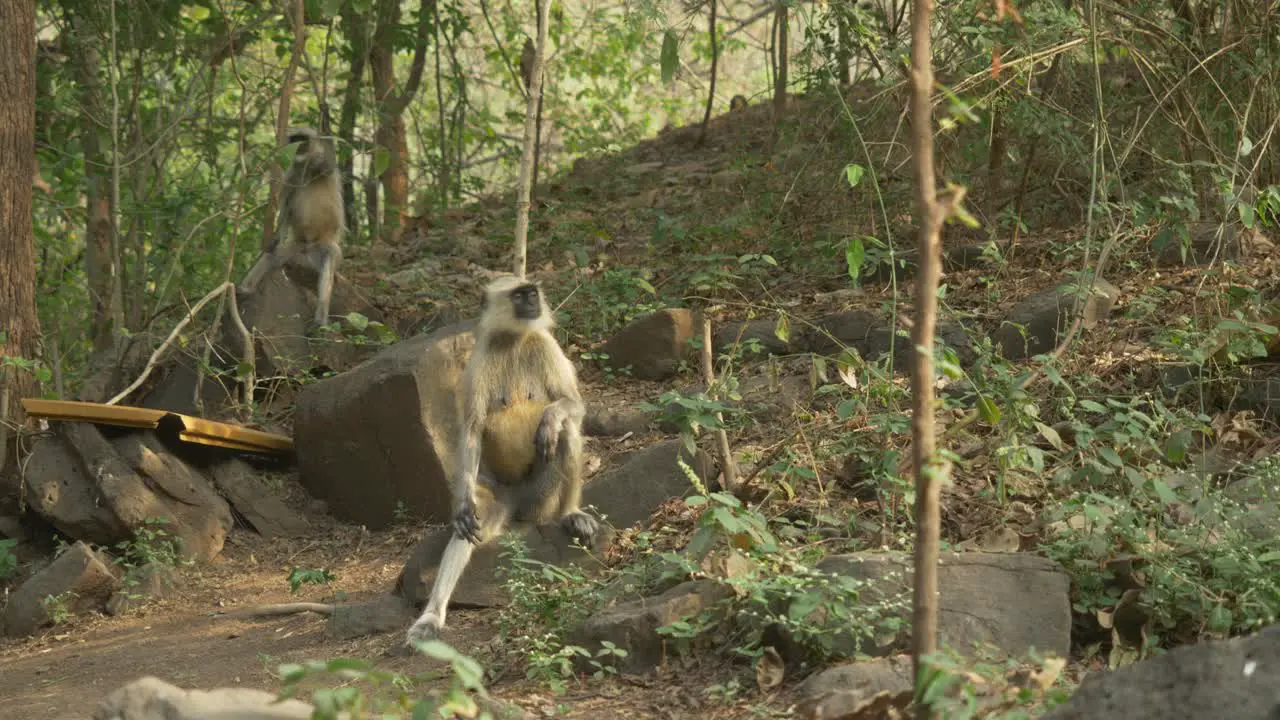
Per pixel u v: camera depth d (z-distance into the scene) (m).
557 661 4.89
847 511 5.96
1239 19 8.35
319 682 5.39
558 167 19.81
